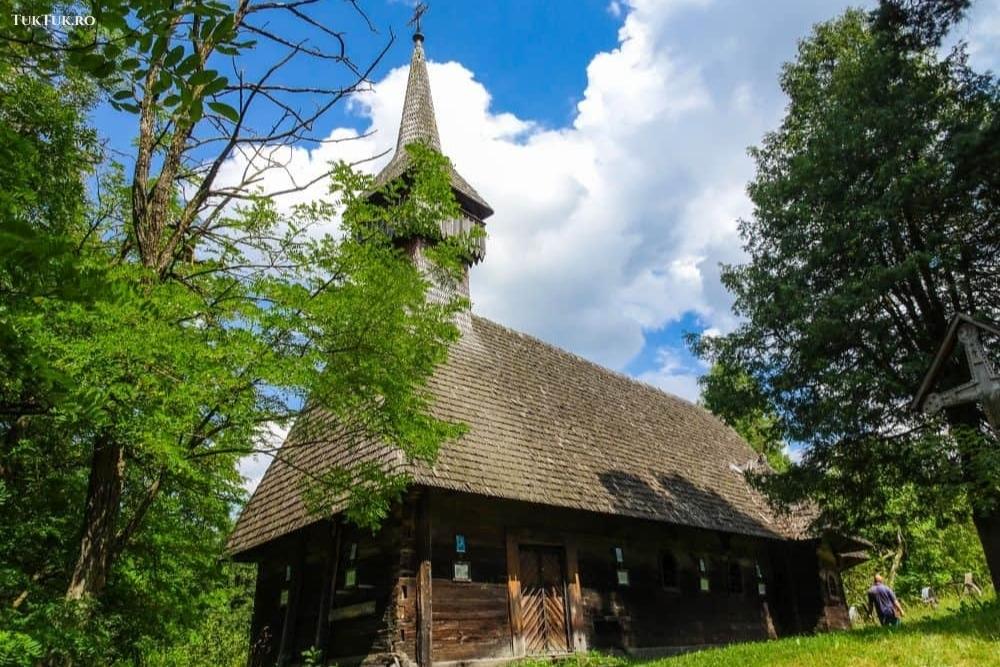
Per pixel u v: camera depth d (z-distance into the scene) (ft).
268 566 47.44
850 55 50.34
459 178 56.13
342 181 21.30
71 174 27.32
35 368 11.66
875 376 41.96
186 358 16.07
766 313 45.93
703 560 54.44
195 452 23.12
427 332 22.36
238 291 20.01
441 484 35.22
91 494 20.06
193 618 37.81
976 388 31.68
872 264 43.75
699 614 51.42
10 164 10.41
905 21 42.83
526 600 39.88
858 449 44.21
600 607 43.68
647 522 48.42
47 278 8.41
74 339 15.30
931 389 34.88
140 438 16.65
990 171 39.52
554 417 52.08
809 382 44.98
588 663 38.04
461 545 37.27
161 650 36.09
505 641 37.24
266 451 22.04
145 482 30.86
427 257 23.73
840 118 45.09
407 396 21.79
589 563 44.45
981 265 43.86
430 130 60.54
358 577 36.91
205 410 19.21
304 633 40.06
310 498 25.04
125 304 14.93
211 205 22.11
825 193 44.86
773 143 53.16
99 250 22.77
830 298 42.16
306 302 19.15
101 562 19.67
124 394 15.25
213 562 40.16
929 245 42.55
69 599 18.75
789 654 26.73
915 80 43.83
